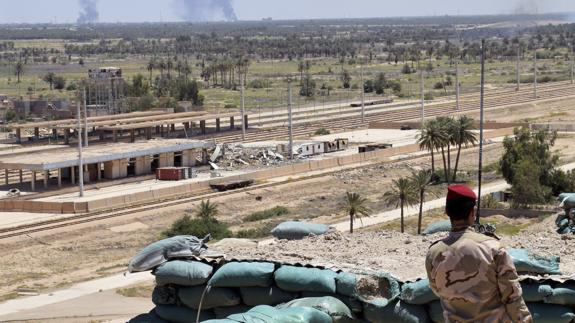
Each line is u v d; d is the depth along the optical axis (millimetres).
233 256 20953
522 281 17797
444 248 11234
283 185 91375
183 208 80500
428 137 94312
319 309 17984
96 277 55781
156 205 80375
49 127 124000
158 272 20922
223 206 83125
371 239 23422
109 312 45688
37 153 100875
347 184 94000
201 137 128250
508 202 77250
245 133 134375
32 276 59375
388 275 18609
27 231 70125
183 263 20719
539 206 72625
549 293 17594
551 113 154750
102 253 66188
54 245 67625
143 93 177750
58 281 56344
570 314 17594
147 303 47406
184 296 20656
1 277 59188
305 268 19391
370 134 131875
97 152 97188
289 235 24781
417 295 17953
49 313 46375
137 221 75625
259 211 82438
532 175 74125
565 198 24953
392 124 139500
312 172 100812
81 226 72500
